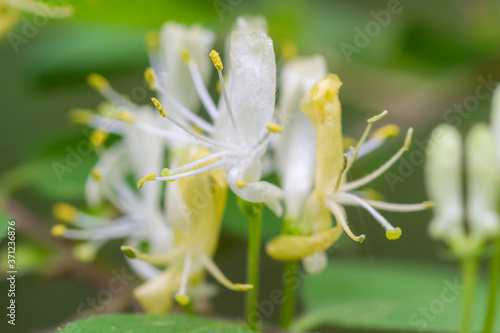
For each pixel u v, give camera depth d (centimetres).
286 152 17
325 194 16
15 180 20
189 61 17
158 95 18
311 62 17
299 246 16
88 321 15
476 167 18
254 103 16
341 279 18
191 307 17
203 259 16
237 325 16
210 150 16
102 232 18
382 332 20
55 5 19
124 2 19
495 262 17
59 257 19
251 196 16
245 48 16
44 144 20
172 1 19
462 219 18
